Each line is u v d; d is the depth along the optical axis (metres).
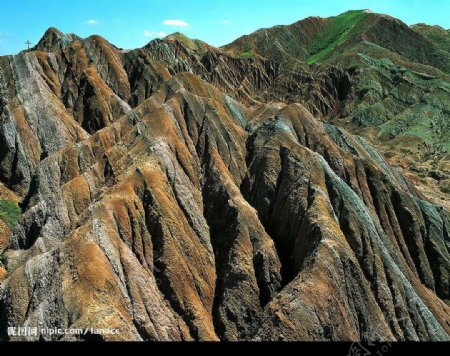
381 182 79.38
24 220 76.19
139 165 71.00
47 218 74.56
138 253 63.12
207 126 83.25
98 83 126.38
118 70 138.88
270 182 74.06
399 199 78.25
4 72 119.94
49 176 90.19
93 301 53.53
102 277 55.66
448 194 122.31
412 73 190.00
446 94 179.25
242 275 63.84
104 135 94.62
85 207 76.00
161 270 62.66
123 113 121.44
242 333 60.59
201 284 64.19
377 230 72.25
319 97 185.25
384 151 150.12
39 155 103.06
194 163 78.75
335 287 59.00
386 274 65.12
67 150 92.88
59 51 136.12
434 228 77.38
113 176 74.75
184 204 70.81
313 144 82.75
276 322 54.91
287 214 69.56
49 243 71.88
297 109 86.31
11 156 98.94
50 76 129.25
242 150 82.25
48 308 54.22
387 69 194.38
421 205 79.69
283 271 65.50
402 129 165.12
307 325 55.00
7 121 100.62
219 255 67.88
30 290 59.47
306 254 63.66
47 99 113.44
